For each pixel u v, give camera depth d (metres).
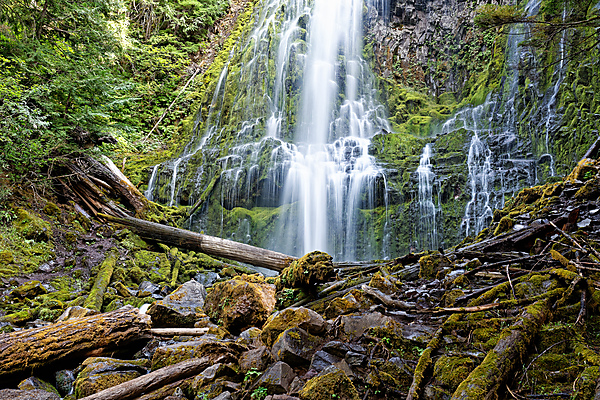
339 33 16.64
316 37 16.16
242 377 2.87
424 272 4.57
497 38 13.79
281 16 17.17
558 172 9.89
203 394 2.67
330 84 15.01
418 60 16.42
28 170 7.90
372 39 17.06
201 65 17.98
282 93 14.84
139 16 18.38
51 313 4.96
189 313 4.61
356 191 11.38
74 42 10.73
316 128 14.32
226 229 11.57
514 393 1.94
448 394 2.10
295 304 4.62
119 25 13.90
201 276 7.94
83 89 9.01
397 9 17.05
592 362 2.00
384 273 4.82
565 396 1.86
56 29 10.83
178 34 18.98
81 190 8.82
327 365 2.67
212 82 16.33
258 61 15.41
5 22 9.16
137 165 12.78
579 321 2.43
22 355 3.07
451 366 2.27
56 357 3.26
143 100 16.19
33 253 6.49
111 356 3.70
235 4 20.38
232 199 11.85
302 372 2.75
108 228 8.34
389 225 10.87
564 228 4.25
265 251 7.47
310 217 11.59
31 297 5.43
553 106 10.70
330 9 16.75
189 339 4.03
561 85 10.62
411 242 10.61
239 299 4.34
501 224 5.38
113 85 9.93
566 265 3.17
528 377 2.05
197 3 18.86
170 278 7.62
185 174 12.35
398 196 11.02
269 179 11.80
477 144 11.16
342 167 11.94
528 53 11.94
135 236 8.48
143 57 16.81
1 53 8.66
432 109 14.80
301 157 12.46
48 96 8.53
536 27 6.14
